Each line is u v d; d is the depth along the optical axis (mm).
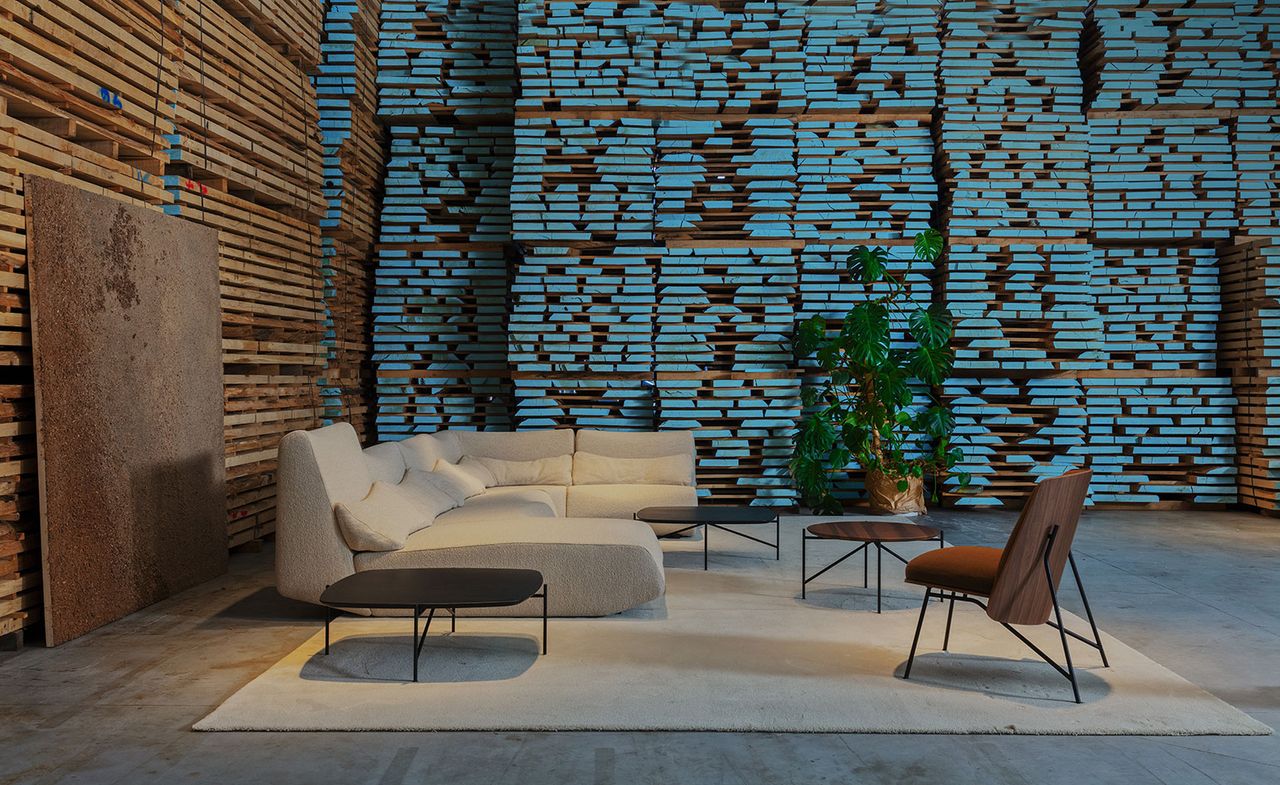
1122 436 7852
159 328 4555
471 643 3695
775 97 7922
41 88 3910
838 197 7910
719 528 6758
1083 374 7836
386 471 4914
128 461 4250
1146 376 7797
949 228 7785
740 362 7797
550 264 7801
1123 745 2721
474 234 8211
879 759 2607
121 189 4566
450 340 8227
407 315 8258
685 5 7625
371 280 8414
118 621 4121
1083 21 7914
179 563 4699
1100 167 7883
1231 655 3676
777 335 7816
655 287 7895
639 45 7676
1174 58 7820
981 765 2570
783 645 3689
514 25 8117
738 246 7801
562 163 7863
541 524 4359
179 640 3816
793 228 7883
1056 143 7809
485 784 2436
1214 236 7832
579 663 3432
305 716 2883
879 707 2980
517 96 8148
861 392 7598
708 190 7938
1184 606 4480
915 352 7348
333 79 7395
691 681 3229
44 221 3678
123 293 4238
